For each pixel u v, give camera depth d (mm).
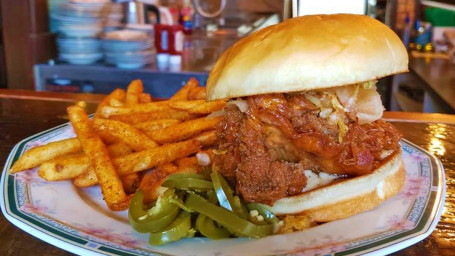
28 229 262
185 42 1115
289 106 269
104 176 313
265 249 246
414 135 425
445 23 1149
